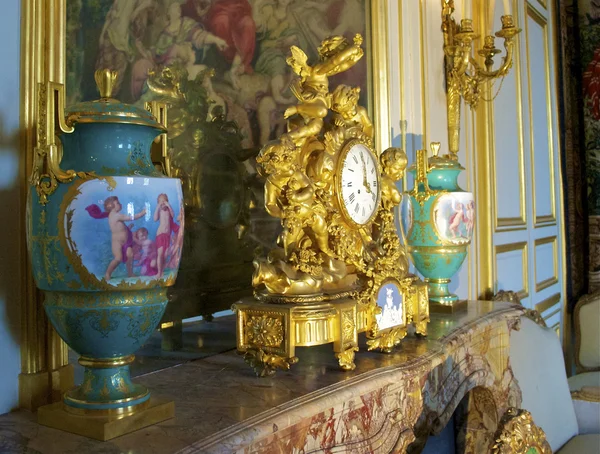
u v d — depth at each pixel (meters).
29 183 1.05
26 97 1.19
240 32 1.80
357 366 1.49
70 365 1.25
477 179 3.40
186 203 1.60
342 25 2.21
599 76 4.85
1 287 1.15
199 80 1.66
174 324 1.54
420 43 2.74
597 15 4.87
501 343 2.39
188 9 1.62
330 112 1.98
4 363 1.16
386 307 1.62
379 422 1.44
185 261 1.59
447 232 2.20
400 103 2.54
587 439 2.97
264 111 1.90
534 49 4.65
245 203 1.82
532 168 4.41
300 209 1.44
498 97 3.85
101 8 1.38
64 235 0.98
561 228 5.02
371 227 1.77
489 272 3.41
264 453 1.07
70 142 1.06
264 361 1.37
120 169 1.02
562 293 5.00
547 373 2.97
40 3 1.22
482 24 3.51
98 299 1.00
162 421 1.07
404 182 2.52
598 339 4.41
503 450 1.85
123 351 1.05
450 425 2.77
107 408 1.03
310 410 1.16
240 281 1.79
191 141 1.62
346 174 1.56
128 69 1.45
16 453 0.94
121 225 0.98
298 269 1.42
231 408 1.15
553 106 5.03
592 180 4.87
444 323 2.05
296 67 1.52
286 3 1.98
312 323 1.36
